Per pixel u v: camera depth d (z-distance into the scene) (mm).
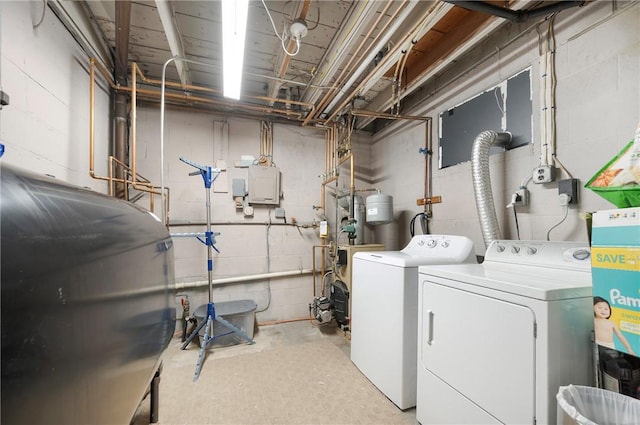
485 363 1132
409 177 2992
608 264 879
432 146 2689
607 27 1426
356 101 3141
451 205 2445
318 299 2949
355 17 1705
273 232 3229
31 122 1372
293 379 1921
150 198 2666
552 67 1674
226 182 3057
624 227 841
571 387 890
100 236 661
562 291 971
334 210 3514
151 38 2199
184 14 1934
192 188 2943
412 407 1606
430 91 2713
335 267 2945
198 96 2824
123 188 2436
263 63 2580
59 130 1629
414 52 2355
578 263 1232
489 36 2092
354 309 2164
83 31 1862
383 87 2932
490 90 2096
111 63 2377
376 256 1902
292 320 3201
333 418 1528
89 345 591
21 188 465
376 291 1862
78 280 557
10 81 1218
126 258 791
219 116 3059
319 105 2748
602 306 890
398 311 1638
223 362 2168
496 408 1077
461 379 1236
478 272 1314
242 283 3074
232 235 3062
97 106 2182
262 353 2330
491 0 1642
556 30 1661
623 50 1365
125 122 2523
